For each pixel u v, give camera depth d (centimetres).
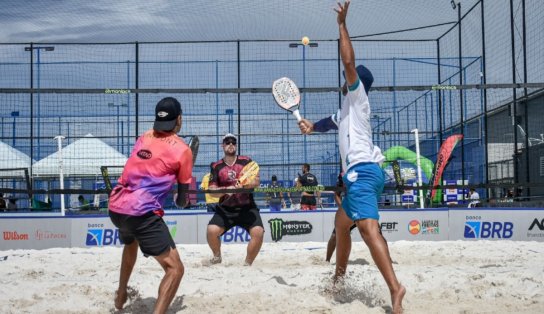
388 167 1658
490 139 1802
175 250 445
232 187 805
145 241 439
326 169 1770
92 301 528
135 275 671
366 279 611
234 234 1319
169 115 454
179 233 1323
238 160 816
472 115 1803
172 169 446
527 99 1549
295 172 1758
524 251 970
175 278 440
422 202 1464
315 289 555
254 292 535
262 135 1750
